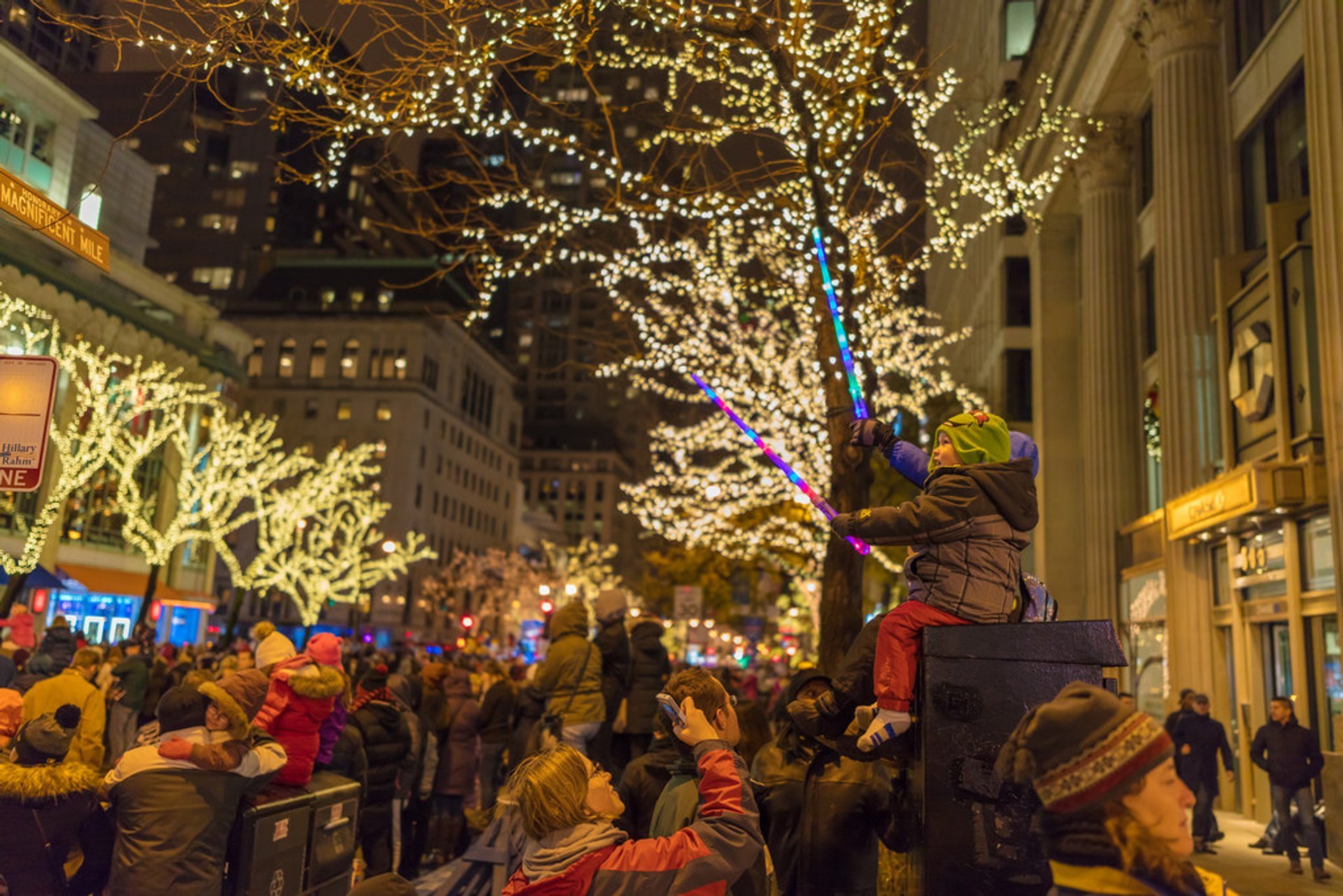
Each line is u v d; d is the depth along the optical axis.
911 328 22.62
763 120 9.30
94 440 32.22
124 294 43.34
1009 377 32.38
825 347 8.52
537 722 10.61
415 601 90.12
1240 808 16.95
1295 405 14.32
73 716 5.46
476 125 8.37
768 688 26.58
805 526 25.56
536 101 8.84
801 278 11.00
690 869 3.11
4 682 12.99
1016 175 13.41
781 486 23.94
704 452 30.69
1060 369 28.50
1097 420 24.22
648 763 5.43
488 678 14.76
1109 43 22.12
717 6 7.82
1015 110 14.70
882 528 3.55
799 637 45.94
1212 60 18.83
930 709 3.35
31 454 6.19
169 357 45.00
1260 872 11.63
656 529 30.67
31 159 38.12
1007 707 3.33
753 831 3.25
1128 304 24.20
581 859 3.06
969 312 40.44
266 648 6.74
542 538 138.75
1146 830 1.98
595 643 8.86
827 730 4.13
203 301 48.69
